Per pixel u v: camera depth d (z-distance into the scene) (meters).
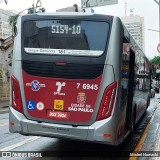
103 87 7.85
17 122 8.37
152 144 10.77
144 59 15.10
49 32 8.31
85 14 8.16
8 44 43.12
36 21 8.46
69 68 8.05
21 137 11.51
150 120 17.47
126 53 8.77
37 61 8.30
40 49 8.31
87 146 10.23
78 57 8.03
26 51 8.41
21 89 8.40
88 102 7.90
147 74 17.75
